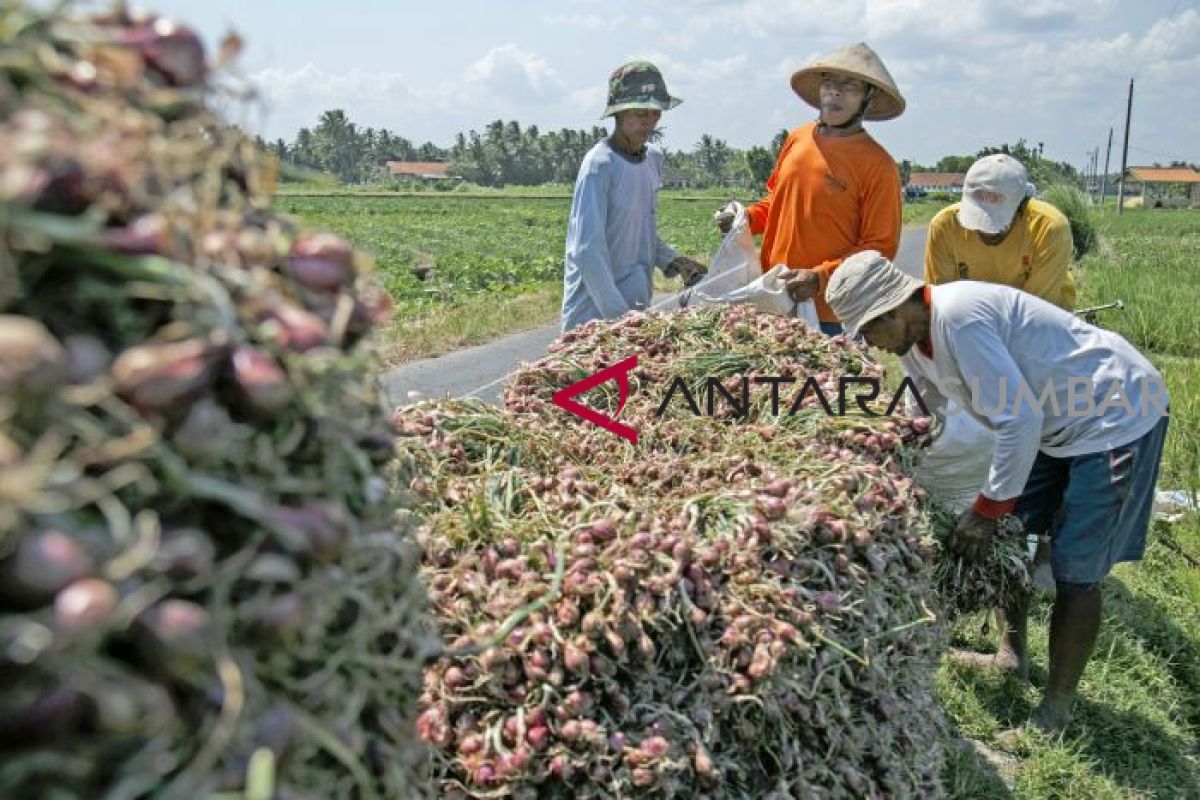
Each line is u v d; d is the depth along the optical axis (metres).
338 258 1.27
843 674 2.42
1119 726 4.13
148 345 1.03
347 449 1.25
